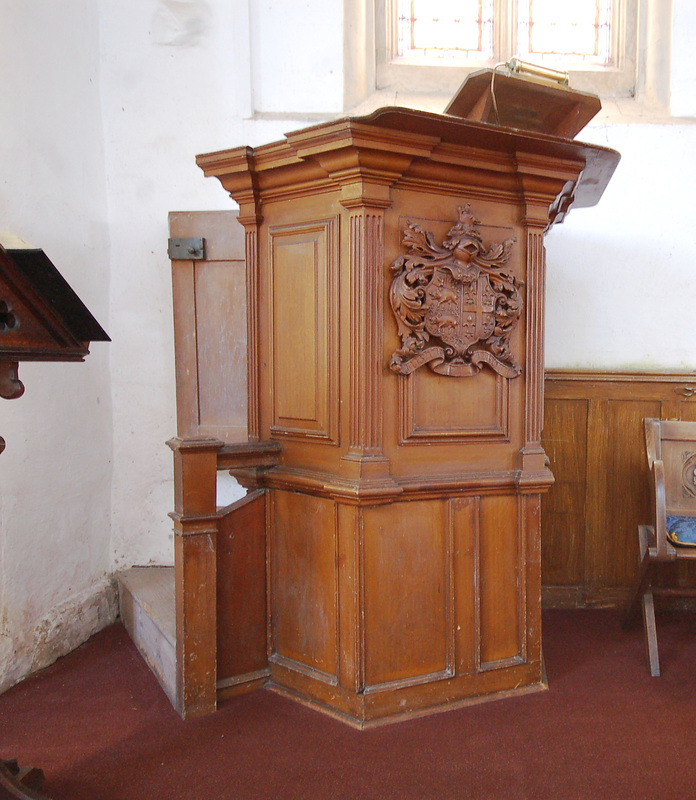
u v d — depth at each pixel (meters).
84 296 3.38
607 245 3.72
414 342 2.35
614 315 3.73
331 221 2.36
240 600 2.60
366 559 2.34
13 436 2.82
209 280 3.50
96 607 3.36
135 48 3.58
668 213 3.71
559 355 3.73
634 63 3.91
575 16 4.00
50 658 2.98
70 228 3.26
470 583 2.51
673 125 3.70
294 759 2.18
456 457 2.48
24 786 1.88
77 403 3.29
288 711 2.47
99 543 3.47
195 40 3.60
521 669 2.62
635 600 3.10
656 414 3.60
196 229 3.48
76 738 2.33
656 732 2.34
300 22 3.63
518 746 2.24
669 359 3.73
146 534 3.66
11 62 2.85
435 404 2.44
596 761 2.16
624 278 3.73
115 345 3.62
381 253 2.29
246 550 2.60
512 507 2.59
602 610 3.62
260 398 2.69
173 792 2.03
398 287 2.31
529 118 2.71
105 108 3.57
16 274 1.57
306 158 2.32
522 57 3.99
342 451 2.37
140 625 3.06
